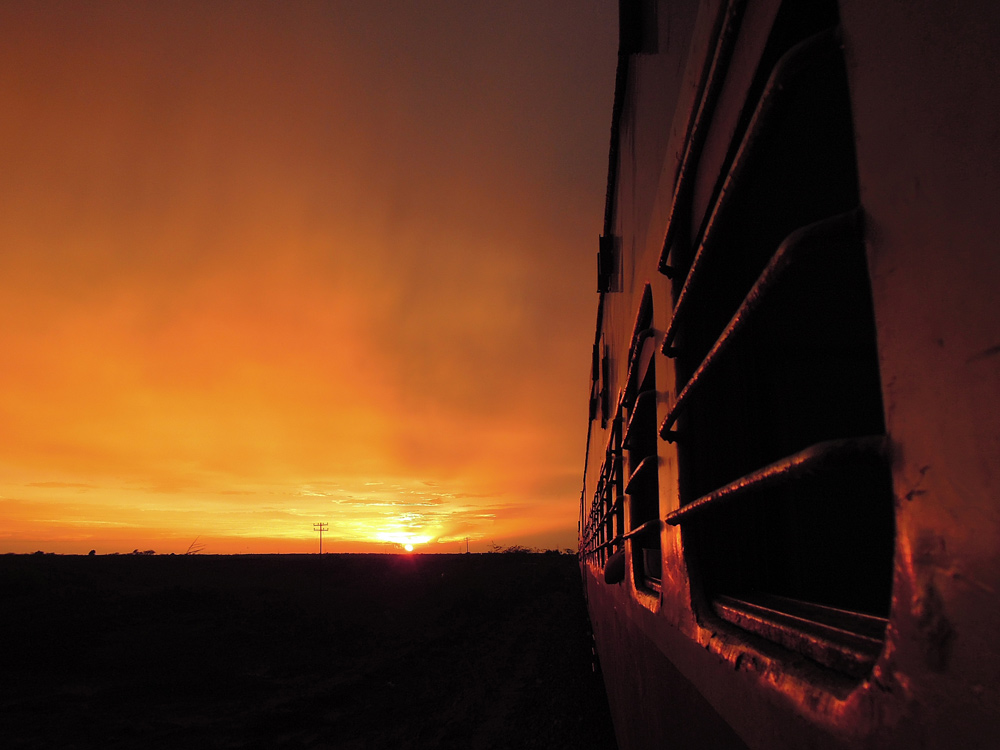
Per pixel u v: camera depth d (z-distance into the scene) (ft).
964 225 1.64
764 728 3.50
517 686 43.27
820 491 7.27
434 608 98.73
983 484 1.57
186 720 37.81
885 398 2.10
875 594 6.99
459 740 30.91
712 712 4.71
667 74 6.17
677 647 6.12
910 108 1.92
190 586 111.34
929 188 1.81
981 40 1.57
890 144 2.04
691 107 4.86
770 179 6.34
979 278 1.57
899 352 2.01
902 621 2.02
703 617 5.19
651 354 7.91
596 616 31.86
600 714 30.78
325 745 32.96
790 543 6.86
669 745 6.71
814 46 2.50
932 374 1.81
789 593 6.01
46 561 154.40
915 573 1.93
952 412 1.71
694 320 5.94
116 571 138.31
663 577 6.93
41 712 39.32
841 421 7.68
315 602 97.81
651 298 8.07
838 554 7.07
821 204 6.57
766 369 7.03
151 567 158.81
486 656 59.31
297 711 38.58
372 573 155.43
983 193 1.55
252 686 46.70
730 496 3.60
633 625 10.70
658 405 7.04
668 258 6.13
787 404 7.66
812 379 7.84
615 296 14.76
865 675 2.60
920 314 1.87
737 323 3.23
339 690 44.42
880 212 2.10
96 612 76.43
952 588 1.72
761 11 3.26
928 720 1.85
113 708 40.55
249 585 120.06
